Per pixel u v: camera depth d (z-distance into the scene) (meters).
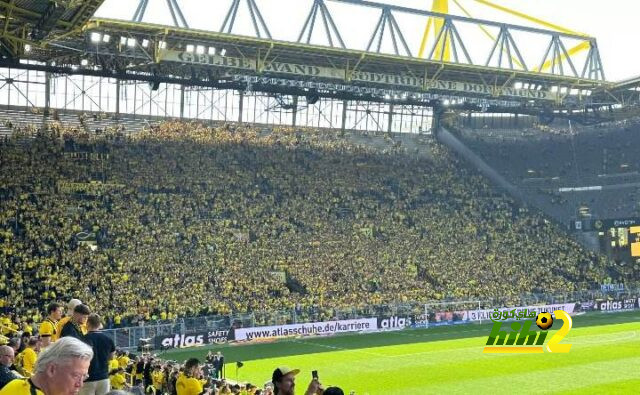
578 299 71.94
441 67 67.31
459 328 61.97
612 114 86.94
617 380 37.75
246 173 77.62
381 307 61.66
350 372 40.78
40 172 66.25
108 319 50.94
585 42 76.75
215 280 60.22
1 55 57.75
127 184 69.31
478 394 34.75
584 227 84.06
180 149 77.75
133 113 82.12
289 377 9.20
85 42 54.41
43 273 53.91
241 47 60.00
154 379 26.08
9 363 9.04
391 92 72.44
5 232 57.00
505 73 70.56
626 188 90.50
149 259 60.09
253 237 68.38
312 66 64.31
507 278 74.12
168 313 53.78
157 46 56.16
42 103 77.06
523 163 96.38
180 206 68.50
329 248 70.50
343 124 94.31
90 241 60.34
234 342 53.16
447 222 80.81
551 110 87.06
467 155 96.06
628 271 79.50
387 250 73.00
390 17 63.72
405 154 93.06
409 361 44.56
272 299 59.22
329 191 79.75
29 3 40.22
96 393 10.82
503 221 83.94
